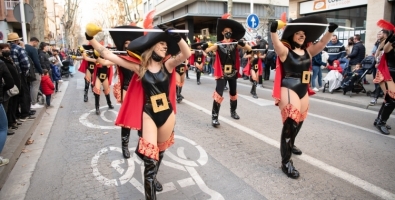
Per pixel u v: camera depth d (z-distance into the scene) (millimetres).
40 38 13852
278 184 3814
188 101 9383
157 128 3201
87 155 4980
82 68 9734
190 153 4914
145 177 3033
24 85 7023
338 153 4832
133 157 4848
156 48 3076
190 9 24219
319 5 17062
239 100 9406
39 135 6227
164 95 3162
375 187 3703
